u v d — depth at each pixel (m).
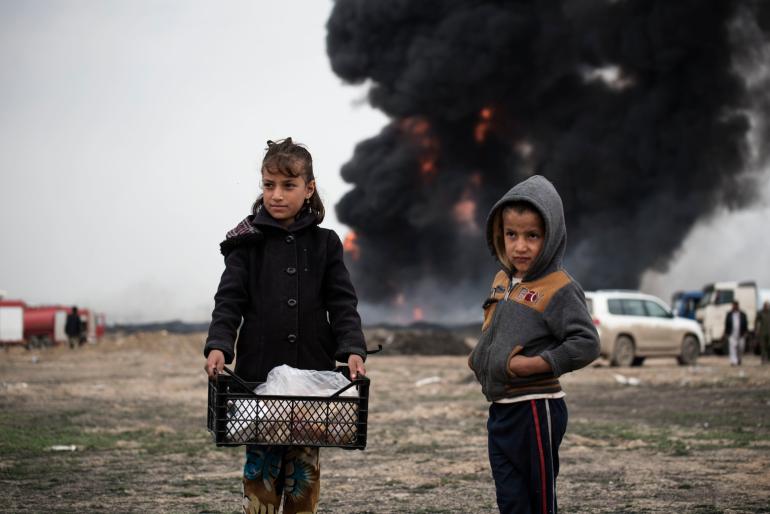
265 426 3.94
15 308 55.94
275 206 4.40
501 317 4.27
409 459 9.70
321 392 4.11
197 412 15.20
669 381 21.55
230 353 4.18
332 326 4.45
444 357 42.56
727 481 7.95
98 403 16.67
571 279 4.23
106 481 8.18
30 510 6.71
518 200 4.21
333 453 10.23
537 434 4.14
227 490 7.72
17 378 24.16
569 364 4.10
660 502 6.99
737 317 29.00
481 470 8.84
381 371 28.25
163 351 45.56
